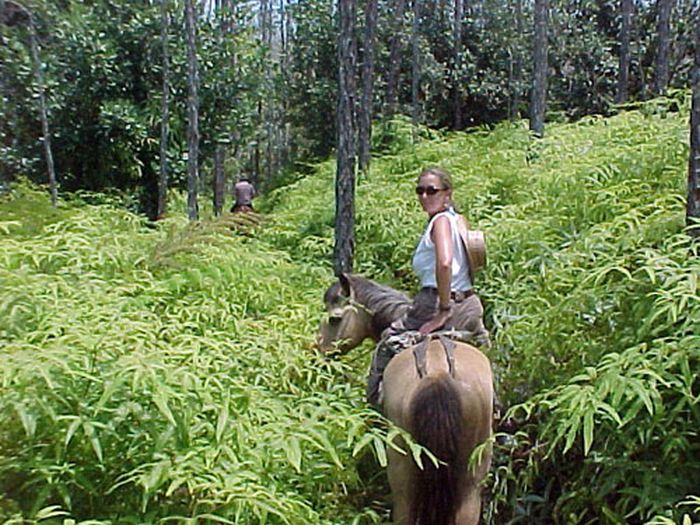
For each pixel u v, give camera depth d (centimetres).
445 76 1841
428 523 318
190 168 894
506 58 1845
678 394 319
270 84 1636
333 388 392
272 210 1251
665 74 1308
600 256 427
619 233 469
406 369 340
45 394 255
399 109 1720
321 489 334
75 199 907
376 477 381
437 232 373
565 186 617
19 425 260
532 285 484
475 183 791
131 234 539
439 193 383
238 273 505
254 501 257
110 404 263
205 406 274
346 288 439
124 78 1084
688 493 304
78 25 1017
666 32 1306
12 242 412
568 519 346
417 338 369
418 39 1644
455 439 313
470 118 1900
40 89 818
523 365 415
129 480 252
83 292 364
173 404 266
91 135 1079
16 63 942
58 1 1027
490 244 568
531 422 407
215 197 1406
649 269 332
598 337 383
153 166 1103
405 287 709
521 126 1061
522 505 371
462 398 319
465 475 320
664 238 406
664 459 314
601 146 741
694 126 380
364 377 439
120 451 269
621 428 322
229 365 336
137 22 1080
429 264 385
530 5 2012
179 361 309
